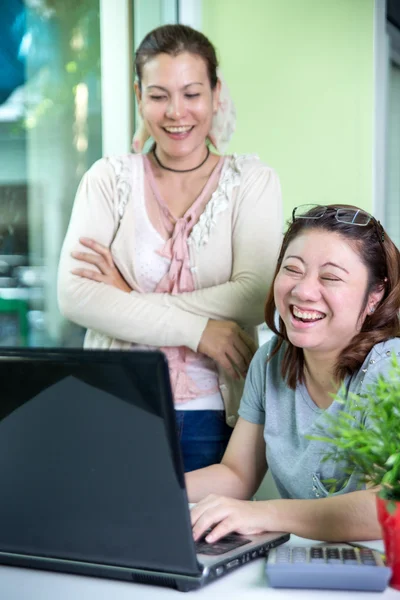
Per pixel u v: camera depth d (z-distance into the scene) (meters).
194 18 3.56
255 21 3.62
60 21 3.26
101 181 2.60
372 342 1.76
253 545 1.47
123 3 3.33
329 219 1.75
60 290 2.58
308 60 3.61
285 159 3.68
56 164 3.29
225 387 2.49
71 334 3.33
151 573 1.31
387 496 1.30
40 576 1.39
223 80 2.62
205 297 2.49
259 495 2.82
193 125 2.51
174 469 1.22
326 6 3.58
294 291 1.73
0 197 3.22
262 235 2.51
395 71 4.20
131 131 3.37
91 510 1.31
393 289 1.78
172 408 1.21
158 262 2.54
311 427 1.80
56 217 3.31
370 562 1.34
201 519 1.53
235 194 2.54
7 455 1.34
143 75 2.53
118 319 2.49
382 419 1.28
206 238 2.51
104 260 2.58
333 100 3.61
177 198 2.57
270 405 1.91
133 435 1.23
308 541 1.58
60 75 3.27
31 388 1.28
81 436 1.27
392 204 4.50
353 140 3.62
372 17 3.55
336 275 1.71
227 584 1.35
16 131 3.22
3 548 1.42
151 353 1.20
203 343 2.44
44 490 1.33
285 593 1.31
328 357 1.78
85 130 3.33
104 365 1.23
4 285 3.23
